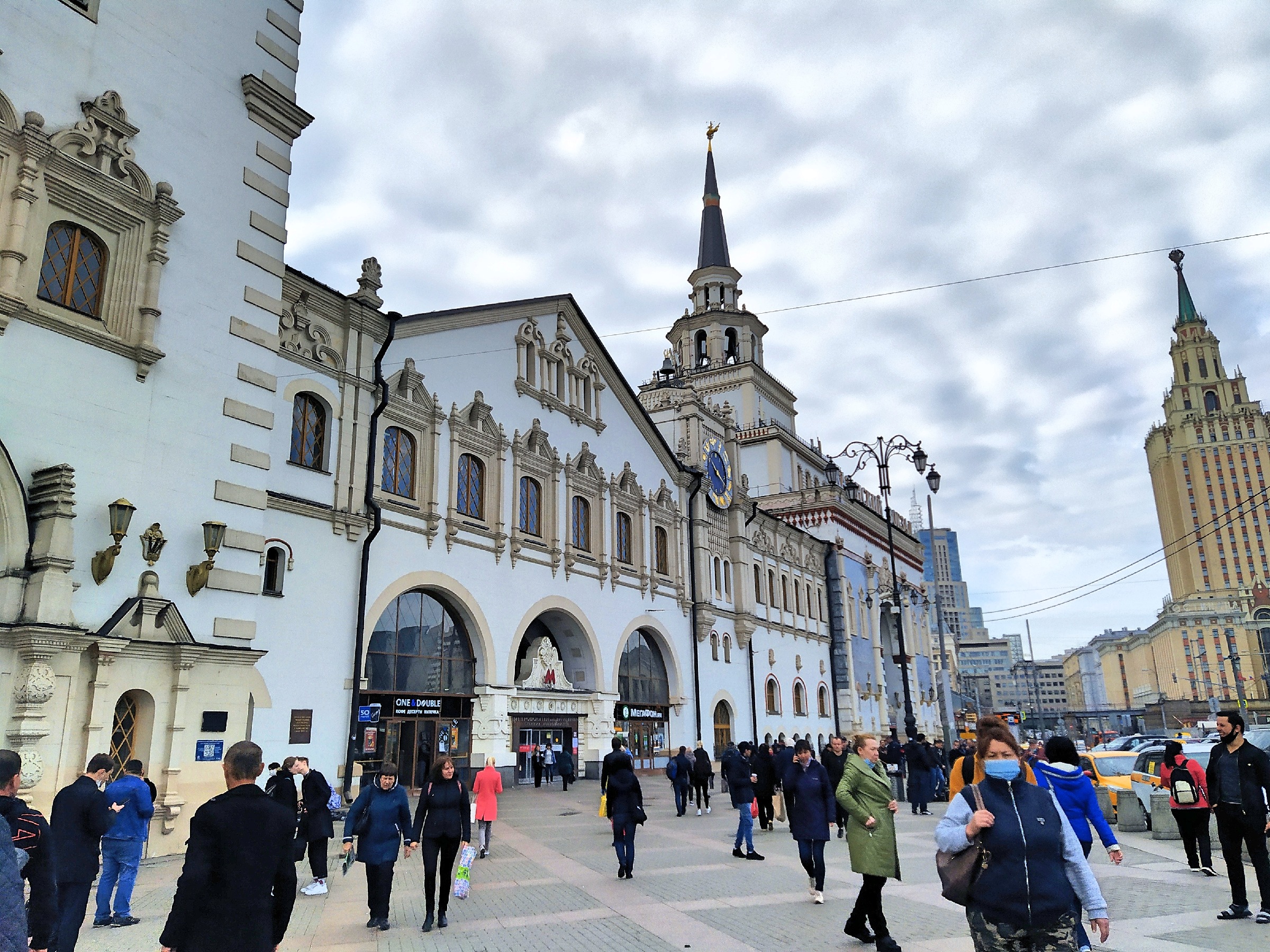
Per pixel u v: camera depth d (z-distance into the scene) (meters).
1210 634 130.00
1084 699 193.12
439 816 10.91
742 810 15.87
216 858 5.64
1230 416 134.88
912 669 68.88
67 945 8.31
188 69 18.69
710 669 44.03
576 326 37.03
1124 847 16.52
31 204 15.55
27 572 14.45
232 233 19.06
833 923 10.45
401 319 26.98
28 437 14.97
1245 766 10.27
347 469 24.67
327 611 23.55
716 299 70.56
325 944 9.86
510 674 30.06
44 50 16.16
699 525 44.62
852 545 63.28
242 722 17.39
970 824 5.53
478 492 30.38
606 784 14.25
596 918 10.96
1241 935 9.47
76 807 8.62
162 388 17.16
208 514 17.61
